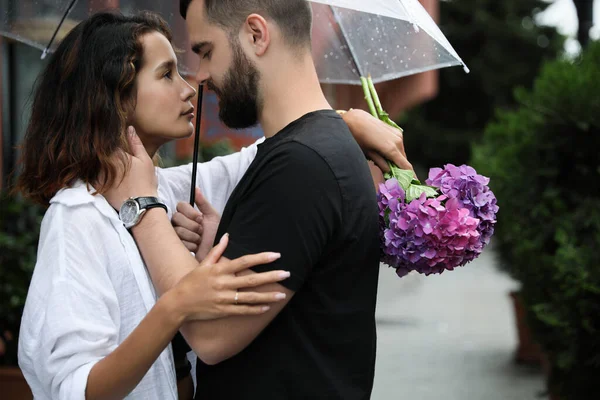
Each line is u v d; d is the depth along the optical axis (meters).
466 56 52.75
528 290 7.37
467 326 12.59
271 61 2.74
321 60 4.21
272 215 2.51
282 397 2.60
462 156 52.19
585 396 6.28
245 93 2.78
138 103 3.01
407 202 2.87
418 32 3.72
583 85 6.94
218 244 2.55
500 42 52.31
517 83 51.84
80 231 2.72
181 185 3.54
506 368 9.51
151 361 2.52
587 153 7.05
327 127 2.67
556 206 6.98
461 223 2.73
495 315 13.74
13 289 6.27
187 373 3.09
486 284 18.67
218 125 11.27
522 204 7.29
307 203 2.50
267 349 2.62
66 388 2.57
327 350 2.66
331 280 2.64
